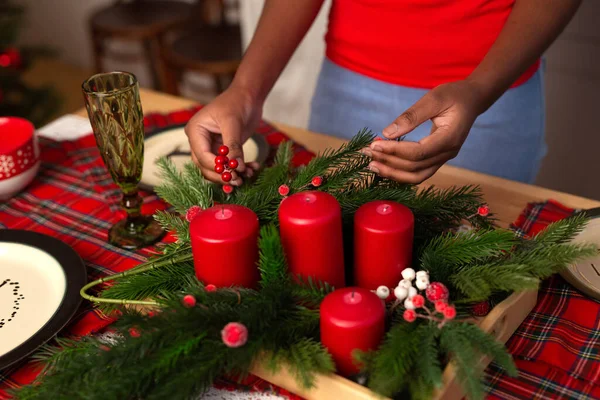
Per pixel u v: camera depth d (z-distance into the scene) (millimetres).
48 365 848
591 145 2301
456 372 755
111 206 1219
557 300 958
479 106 1038
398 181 970
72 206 1230
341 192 952
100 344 839
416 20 1384
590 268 989
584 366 860
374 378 734
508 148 1500
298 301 828
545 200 1163
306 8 1289
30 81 3986
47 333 902
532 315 938
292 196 827
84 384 763
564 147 2367
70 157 1381
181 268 934
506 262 854
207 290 820
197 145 1084
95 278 1048
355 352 742
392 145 925
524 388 845
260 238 835
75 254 1052
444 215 950
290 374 809
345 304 755
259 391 845
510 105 1456
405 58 1438
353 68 1533
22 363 900
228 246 806
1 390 863
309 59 2688
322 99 1639
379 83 1501
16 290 1014
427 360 732
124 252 1104
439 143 953
